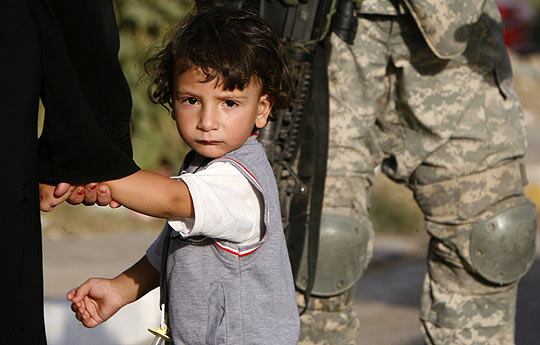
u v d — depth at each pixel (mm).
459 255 6551
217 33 4504
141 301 8562
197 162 4785
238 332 4574
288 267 4742
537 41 37312
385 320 9250
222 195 4445
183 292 4641
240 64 4453
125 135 4285
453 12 6062
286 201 5848
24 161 4016
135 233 12398
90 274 10281
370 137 6430
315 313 6324
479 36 6395
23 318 4090
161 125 13734
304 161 6133
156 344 4980
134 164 4258
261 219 4574
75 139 4105
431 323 6711
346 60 6266
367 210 6465
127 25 13266
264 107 4719
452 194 6496
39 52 4055
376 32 6281
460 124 6434
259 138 5613
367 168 6387
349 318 6453
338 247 6176
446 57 6148
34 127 4074
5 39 3992
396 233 12734
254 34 4574
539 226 13039
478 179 6469
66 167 4148
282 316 4672
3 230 3996
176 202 4336
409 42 6320
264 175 4609
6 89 3975
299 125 5746
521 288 10266
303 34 5691
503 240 6441
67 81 4082
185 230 4418
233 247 4559
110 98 4207
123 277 5027
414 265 11250
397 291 10234
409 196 13867
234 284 4578
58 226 12352
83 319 5027
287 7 5660
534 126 22062
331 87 6305
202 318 4605
